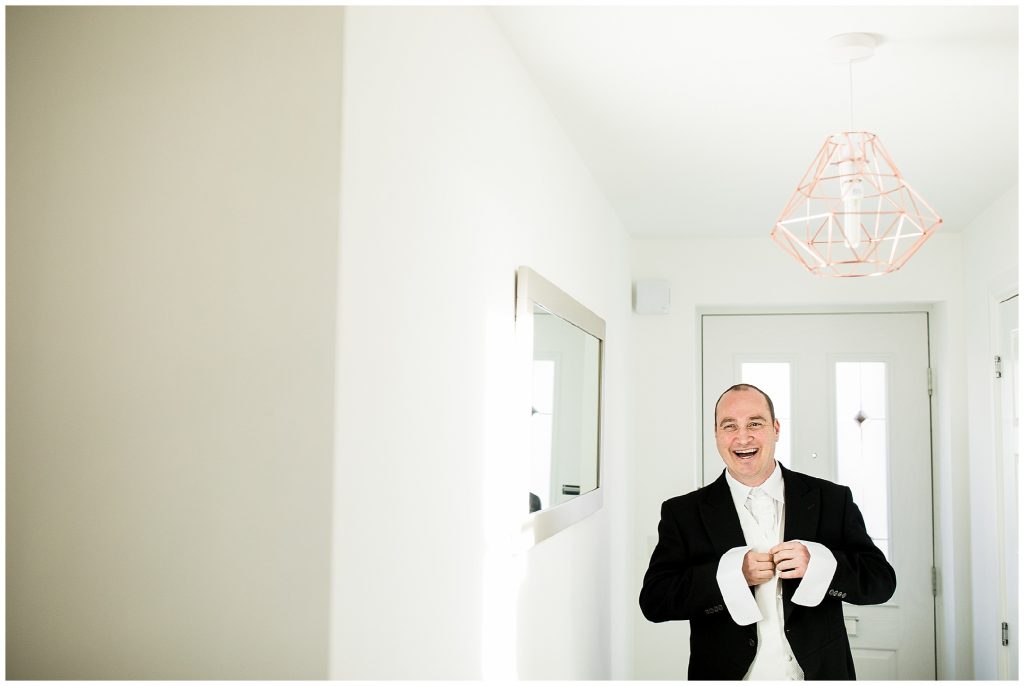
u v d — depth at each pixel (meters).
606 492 3.32
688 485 4.18
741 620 2.50
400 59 1.36
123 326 1.22
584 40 1.98
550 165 2.41
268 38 1.22
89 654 1.19
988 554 3.55
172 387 1.20
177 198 1.23
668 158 2.91
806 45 2.00
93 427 1.22
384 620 1.26
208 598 1.16
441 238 1.52
